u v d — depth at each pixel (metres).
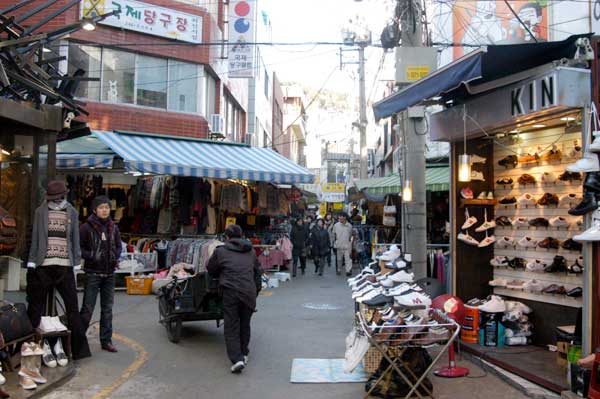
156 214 14.95
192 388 5.98
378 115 7.72
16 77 6.35
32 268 6.53
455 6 16.94
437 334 5.54
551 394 5.50
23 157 7.07
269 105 38.22
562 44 5.87
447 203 15.98
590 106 5.69
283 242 16.91
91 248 7.20
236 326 6.68
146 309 10.72
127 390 5.88
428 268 11.20
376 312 5.98
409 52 9.98
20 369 5.78
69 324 6.88
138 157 12.87
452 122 8.02
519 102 6.45
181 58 18.19
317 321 9.78
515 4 15.52
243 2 18.55
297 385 6.10
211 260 6.95
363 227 20.34
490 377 6.31
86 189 14.24
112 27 16.83
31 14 6.75
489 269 8.43
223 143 17.20
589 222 5.61
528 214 7.78
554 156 7.20
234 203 15.59
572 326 6.51
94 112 16.41
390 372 5.67
